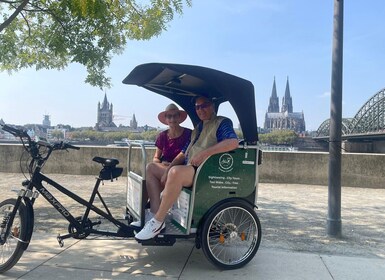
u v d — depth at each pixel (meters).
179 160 4.81
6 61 8.79
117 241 5.13
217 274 4.11
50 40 7.61
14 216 4.00
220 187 4.25
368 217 7.04
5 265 3.96
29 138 3.97
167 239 4.18
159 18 7.69
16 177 11.15
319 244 5.30
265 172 11.08
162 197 4.13
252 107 4.32
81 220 4.29
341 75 5.61
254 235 4.36
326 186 10.67
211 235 4.27
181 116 5.27
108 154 11.74
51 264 4.27
